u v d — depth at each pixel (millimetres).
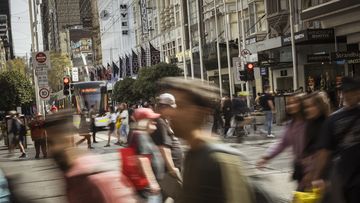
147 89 51219
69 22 171000
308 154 5711
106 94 40281
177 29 63875
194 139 2660
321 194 4855
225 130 19641
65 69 94562
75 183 3234
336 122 4758
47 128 3383
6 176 4180
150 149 6215
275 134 19828
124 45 91375
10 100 59000
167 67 51312
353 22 27766
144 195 5930
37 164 15219
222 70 50188
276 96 24531
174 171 6375
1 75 60031
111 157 15203
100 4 115375
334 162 4793
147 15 76688
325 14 28297
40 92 23969
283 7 36938
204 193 2473
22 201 4207
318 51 33062
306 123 5766
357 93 4641
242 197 2475
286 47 33688
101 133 33031
